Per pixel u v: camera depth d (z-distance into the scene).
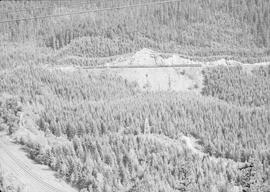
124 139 149.00
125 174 136.88
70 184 137.38
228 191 135.38
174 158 144.25
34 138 152.00
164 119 164.88
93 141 148.00
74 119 158.50
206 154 156.12
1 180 132.12
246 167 146.38
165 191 131.00
